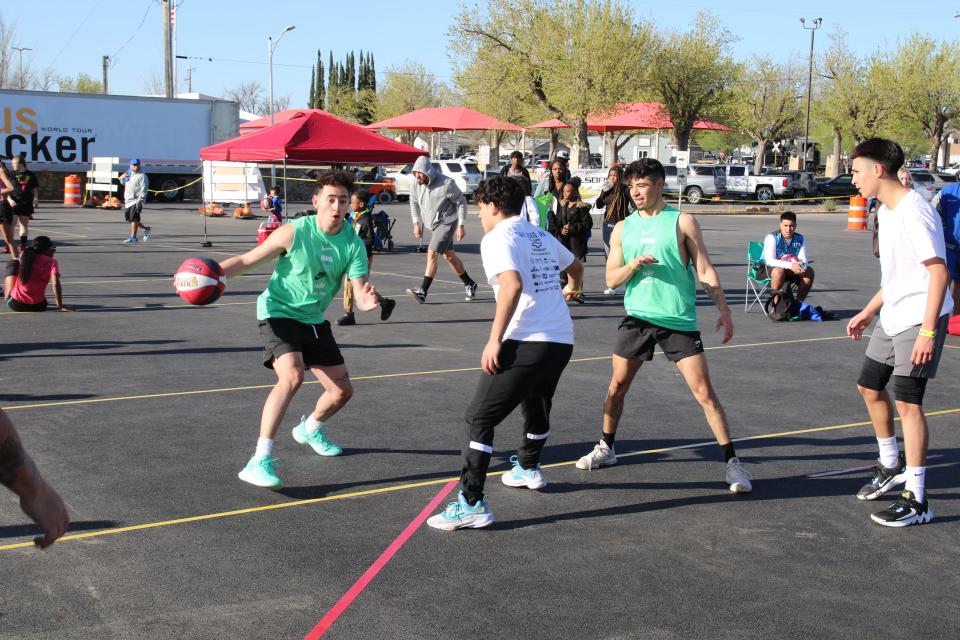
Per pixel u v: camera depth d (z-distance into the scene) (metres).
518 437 6.52
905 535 4.86
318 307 5.47
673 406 7.45
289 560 4.40
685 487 5.56
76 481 5.43
